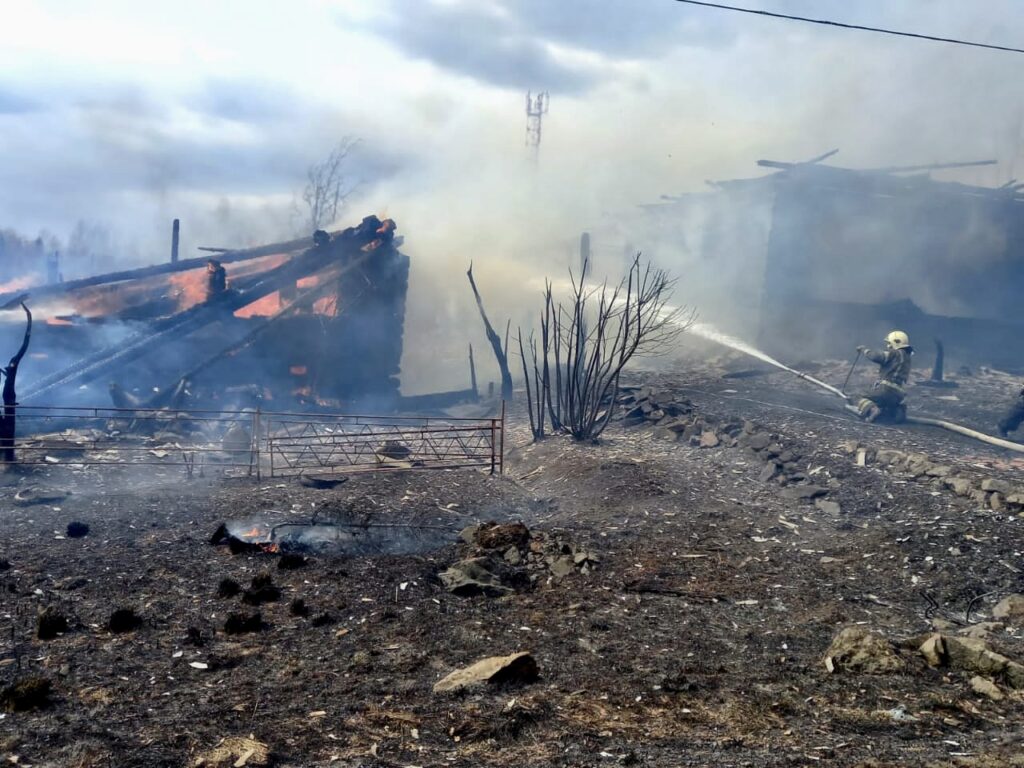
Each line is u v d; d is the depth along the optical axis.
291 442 15.59
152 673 5.90
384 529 10.25
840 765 4.77
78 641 6.48
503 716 5.24
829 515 11.41
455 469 14.36
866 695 5.91
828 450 14.34
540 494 13.17
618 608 7.80
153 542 9.49
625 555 9.64
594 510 11.90
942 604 8.39
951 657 6.55
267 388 21.14
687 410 17.31
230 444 14.34
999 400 20.31
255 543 9.34
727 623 7.52
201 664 6.09
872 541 10.12
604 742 5.01
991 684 6.07
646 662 6.43
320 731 5.03
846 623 7.66
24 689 5.29
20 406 13.16
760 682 6.13
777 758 4.84
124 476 12.91
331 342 22.00
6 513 10.63
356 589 7.95
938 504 11.36
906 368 17.30
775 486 12.84
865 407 17.34
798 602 8.23
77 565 8.53
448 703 5.48
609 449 15.00
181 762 4.57
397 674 6.01
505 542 9.55
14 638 6.52
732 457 14.32
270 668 6.07
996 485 11.47
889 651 6.49
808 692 5.96
